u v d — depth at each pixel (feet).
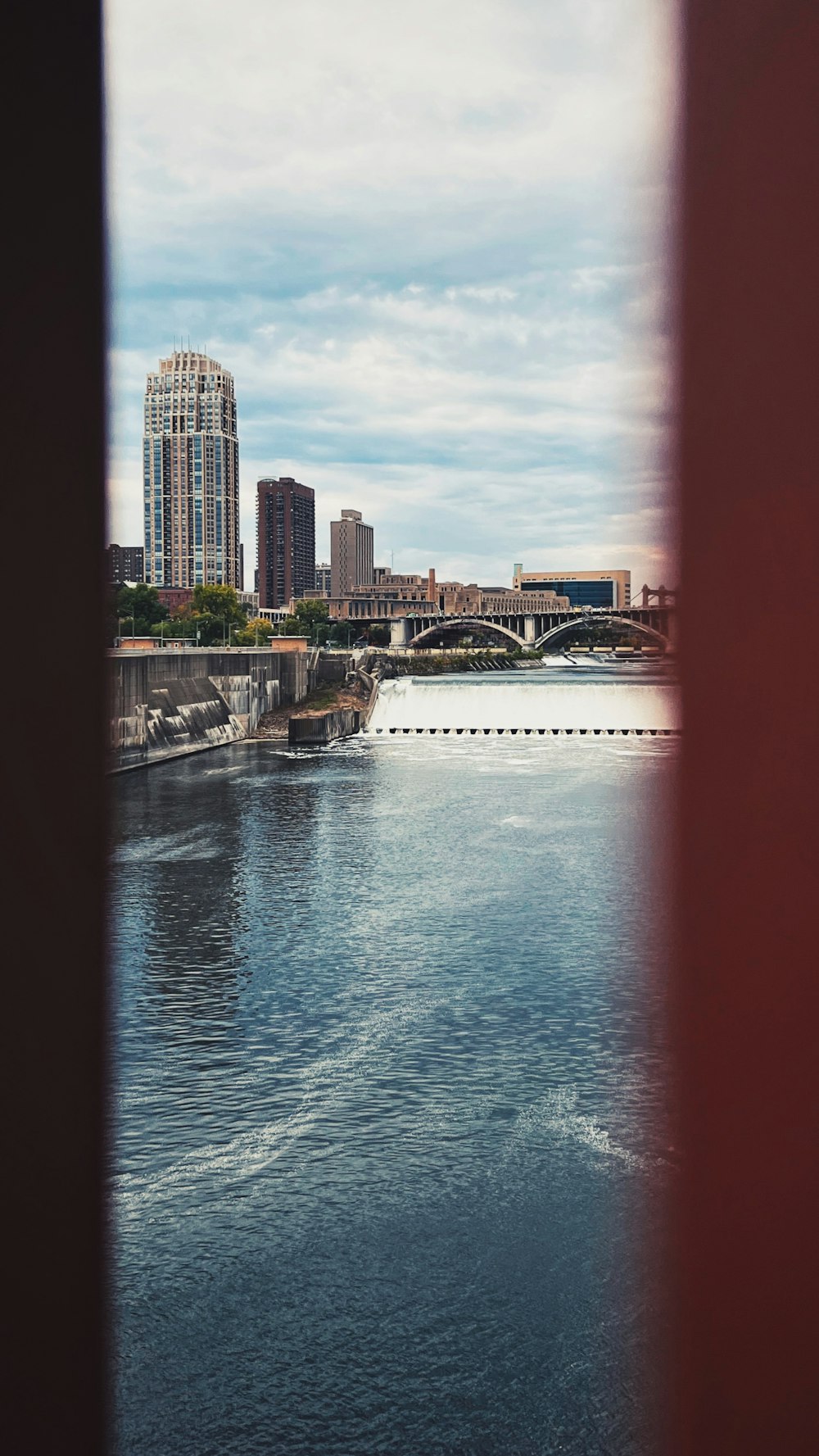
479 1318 63.41
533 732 370.94
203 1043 99.30
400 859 169.37
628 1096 88.02
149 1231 71.31
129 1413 56.80
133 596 474.90
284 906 143.02
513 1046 98.27
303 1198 75.31
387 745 337.31
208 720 326.03
